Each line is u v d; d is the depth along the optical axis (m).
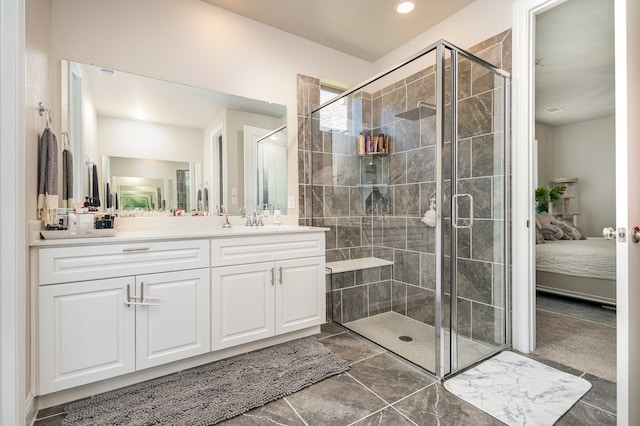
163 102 2.21
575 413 1.43
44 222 1.57
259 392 1.59
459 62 2.01
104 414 1.42
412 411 1.46
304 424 1.38
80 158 1.91
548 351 2.08
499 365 1.90
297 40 2.80
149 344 1.69
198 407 1.48
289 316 2.21
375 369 1.86
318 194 2.85
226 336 1.94
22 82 1.21
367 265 2.49
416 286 2.12
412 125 2.21
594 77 3.51
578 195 5.03
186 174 2.29
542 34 2.64
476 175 2.07
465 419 1.40
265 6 2.40
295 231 2.22
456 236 1.97
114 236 1.68
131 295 1.64
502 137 2.16
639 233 1.19
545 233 4.19
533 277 2.10
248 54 2.55
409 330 2.17
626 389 1.14
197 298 1.84
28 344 1.38
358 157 2.63
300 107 2.81
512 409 1.46
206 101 2.37
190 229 2.28
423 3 2.36
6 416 1.15
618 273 1.17
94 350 1.55
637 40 1.23
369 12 2.47
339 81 3.04
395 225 2.32
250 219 2.49
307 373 1.78
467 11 2.40
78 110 1.91
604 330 2.45
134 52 2.10
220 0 2.33
